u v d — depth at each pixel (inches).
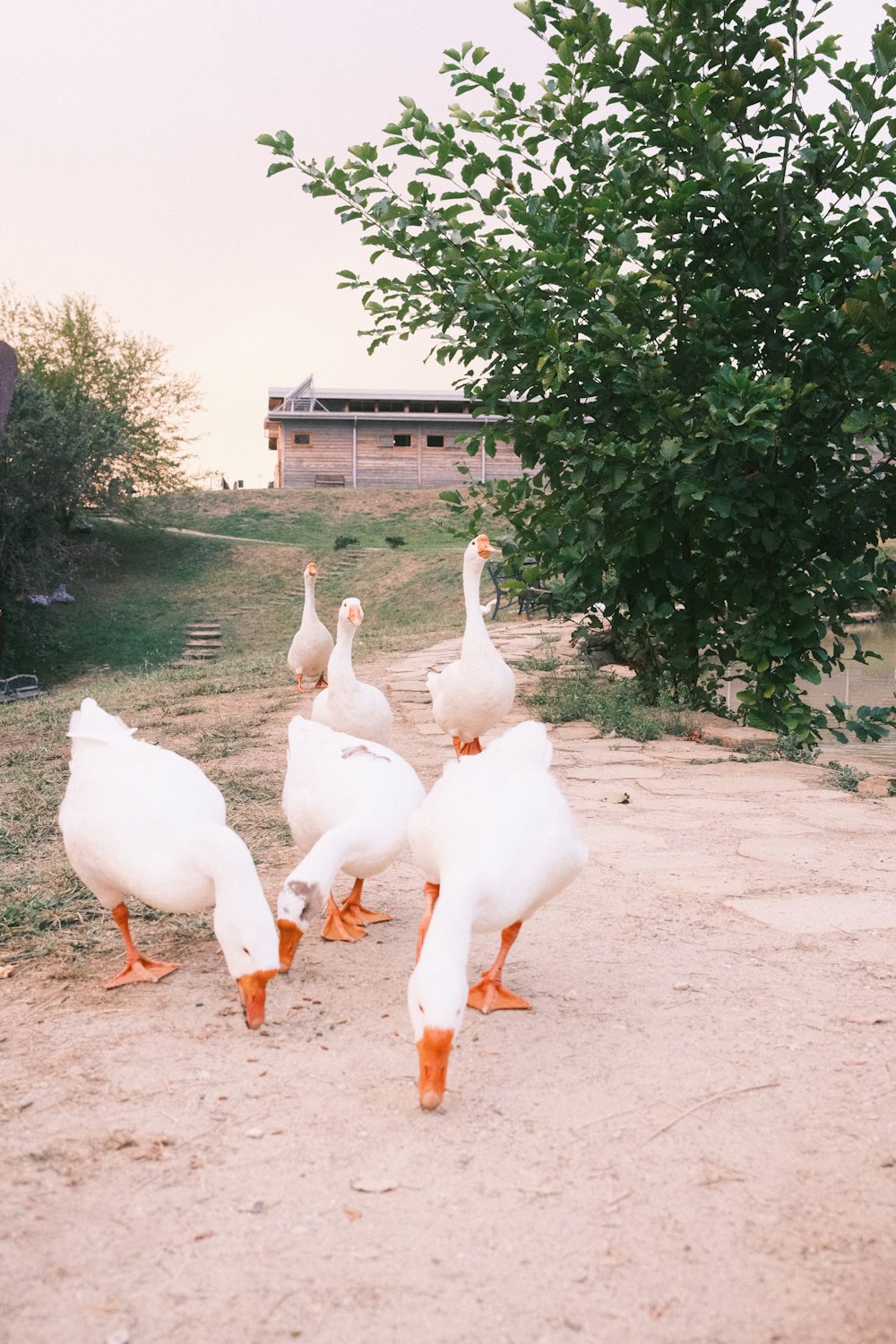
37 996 172.4
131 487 1544.0
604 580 498.6
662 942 196.2
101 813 170.4
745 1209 111.7
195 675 719.7
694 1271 101.7
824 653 447.8
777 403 364.2
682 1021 160.2
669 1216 110.4
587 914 212.8
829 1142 125.3
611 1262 102.8
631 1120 130.6
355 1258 103.6
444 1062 122.5
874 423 388.5
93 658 1272.1
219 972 183.9
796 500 427.5
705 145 398.3
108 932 206.2
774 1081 140.7
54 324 1660.9
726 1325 94.2
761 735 420.2
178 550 1646.2
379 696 315.6
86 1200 113.7
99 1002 169.8
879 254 367.9
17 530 1326.3
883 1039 153.2
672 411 401.7
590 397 477.4
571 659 658.8
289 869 242.5
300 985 176.6
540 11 404.2
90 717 195.6
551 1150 123.5
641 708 491.8
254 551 1657.2
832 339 392.2
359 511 1996.8
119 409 1572.3
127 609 1421.0
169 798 169.6
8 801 322.3
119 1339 92.3
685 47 412.5
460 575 1421.0
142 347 1694.1
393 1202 112.8
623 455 402.9
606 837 275.0
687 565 454.0
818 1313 95.7
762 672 434.9
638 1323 94.3
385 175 412.8
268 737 433.4
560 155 428.5
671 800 320.8
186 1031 157.2
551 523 443.5
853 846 265.4
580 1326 94.0
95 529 1688.0
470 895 140.6
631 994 171.6
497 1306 96.6
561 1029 158.1
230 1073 143.3
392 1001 169.5
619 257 407.8
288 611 1423.5
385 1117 131.1
